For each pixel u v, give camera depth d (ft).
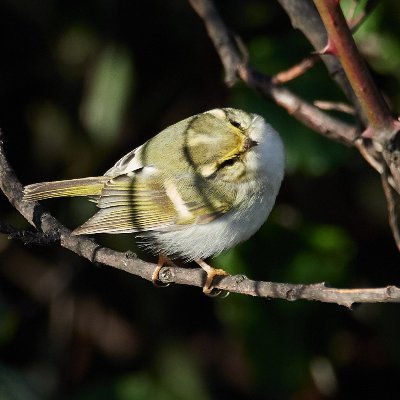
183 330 39.78
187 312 39.99
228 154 29.76
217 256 32.83
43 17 38.34
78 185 29.35
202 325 39.96
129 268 23.61
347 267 34.47
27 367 38.96
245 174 29.68
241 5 37.65
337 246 34.55
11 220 39.24
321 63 34.24
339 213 37.52
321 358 35.12
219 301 34.99
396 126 20.94
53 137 39.37
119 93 36.88
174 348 39.19
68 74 38.78
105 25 37.88
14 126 39.50
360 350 38.01
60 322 39.42
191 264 34.12
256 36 37.42
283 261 34.47
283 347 34.63
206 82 38.27
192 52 38.24
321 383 35.94
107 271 39.81
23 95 39.27
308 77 34.06
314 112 27.20
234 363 39.17
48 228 23.66
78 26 38.27
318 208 37.29
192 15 37.88
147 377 37.09
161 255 30.42
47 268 39.75
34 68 38.91
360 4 30.66
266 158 29.71
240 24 37.55
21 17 38.37
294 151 33.24
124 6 37.88
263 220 30.35
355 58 20.39
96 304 39.83
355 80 20.66
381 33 33.65
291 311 34.63
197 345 39.58
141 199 29.60
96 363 39.40
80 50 38.29
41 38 38.68
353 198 37.63
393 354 36.78
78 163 39.06
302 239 34.81
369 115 21.04
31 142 39.50
